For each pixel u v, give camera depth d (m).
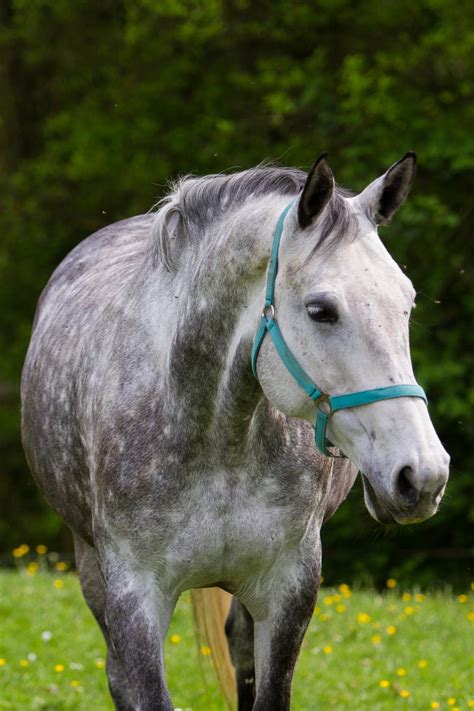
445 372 21.78
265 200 6.29
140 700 6.46
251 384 6.27
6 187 27.77
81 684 11.05
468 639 12.66
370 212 5.89
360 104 23.12
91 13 27.61
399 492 5.28
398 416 5.39
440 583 22.00
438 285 23.22
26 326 27.64
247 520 6.57
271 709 6.81
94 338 7.39
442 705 10.12
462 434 22.72
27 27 27.64
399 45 25.16
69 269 9.23
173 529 6.55
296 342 5.74
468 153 22.59
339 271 5.59
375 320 5.49
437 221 22.00
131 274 7.64
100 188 27.48
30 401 8.59
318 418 5.76
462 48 23.27
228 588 6.95
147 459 6.58
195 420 6.45
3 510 28.25
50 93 28.45
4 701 10.16
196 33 25.23
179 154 26.56
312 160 24.27
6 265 27.48
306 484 6.67
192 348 6.46
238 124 25.36
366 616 13.20
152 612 6.61
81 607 13.95
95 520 6.96
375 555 22.81
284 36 25.48
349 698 10.47
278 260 5.90
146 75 27.11
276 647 6.84
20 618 13.19
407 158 5.87
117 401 6.82
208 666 8.52
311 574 6.79
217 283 6.34
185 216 6.76
